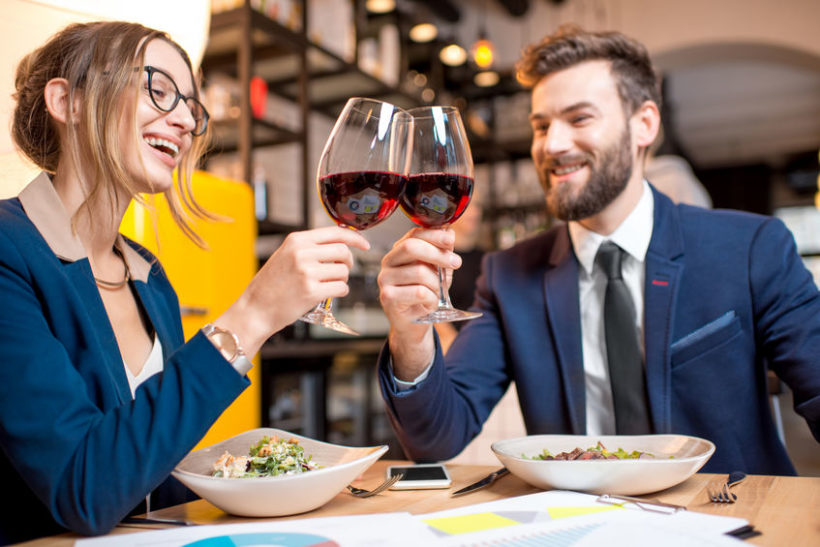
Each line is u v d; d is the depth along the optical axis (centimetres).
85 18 142
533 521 68
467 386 133
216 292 224
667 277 130
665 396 125
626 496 78
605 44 135
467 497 83
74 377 71
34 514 81
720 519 67
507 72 478
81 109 88
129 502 66
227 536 65
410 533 65
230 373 69
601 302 139
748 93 863
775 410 136
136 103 86
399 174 80
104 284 98
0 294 73
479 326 146
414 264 87
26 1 134
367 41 410
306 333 329
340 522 69
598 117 132
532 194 491
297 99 401
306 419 322
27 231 81
